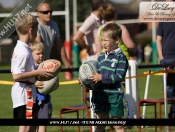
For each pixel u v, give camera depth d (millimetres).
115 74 15781
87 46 23766
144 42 147250
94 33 23484
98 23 23453
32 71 15047
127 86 22281
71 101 35375
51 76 15352
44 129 17422
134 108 22250
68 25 57594
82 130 22297
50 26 20891
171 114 21578
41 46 16906
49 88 16812
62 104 33469
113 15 20938
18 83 15242
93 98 16422
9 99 37781
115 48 16188
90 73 15938
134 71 22156
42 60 16922
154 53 65375
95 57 23578
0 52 112438
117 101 16047
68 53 57156
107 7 20875
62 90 45375
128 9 163750
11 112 29469
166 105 19312
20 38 15336
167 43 22328
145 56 129875
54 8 133750
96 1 23344
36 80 15594
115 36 16062
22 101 15141
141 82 54031
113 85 16094
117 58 16000
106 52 16406
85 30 23531
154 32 65438
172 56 22297
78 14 137625
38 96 17344
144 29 157375
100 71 16234
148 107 30453
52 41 20953
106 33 16047
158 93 39750
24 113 15203
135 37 153750
